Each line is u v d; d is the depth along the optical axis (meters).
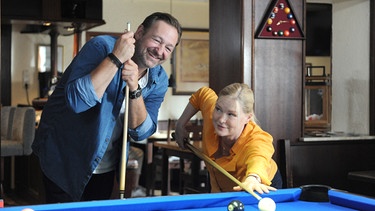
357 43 5.14
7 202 6.04
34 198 6.07
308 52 7.49
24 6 6.77
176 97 9.04
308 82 5.44
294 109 4.21
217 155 2.87
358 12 5.13
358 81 5.12
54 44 8.01
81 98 2.48
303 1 4.21
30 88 8.38
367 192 4.41
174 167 6.79
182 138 3.29
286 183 4.12
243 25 4.03
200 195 2.25
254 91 4.08
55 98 2.79
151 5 8.53
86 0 6.85
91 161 2.72
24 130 5.94
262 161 2.51
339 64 5.33
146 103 2.99
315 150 4.31
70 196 2.79
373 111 4.97
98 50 2.59
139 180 7.32
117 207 2.08
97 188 3.02
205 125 2.95
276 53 4.15
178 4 8.88
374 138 4.50
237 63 4.08
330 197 2.36
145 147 7.15
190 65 9.08
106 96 2.66
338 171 4.39
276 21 4.12
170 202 2.17
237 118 2.62
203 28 9.09
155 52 2.64
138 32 2.67
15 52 8.25
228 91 2.67
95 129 2.69
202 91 3.23
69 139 2.76
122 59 2.48
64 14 6.90
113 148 2.96
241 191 2.34
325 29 7.38
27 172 6.43
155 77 2.89
